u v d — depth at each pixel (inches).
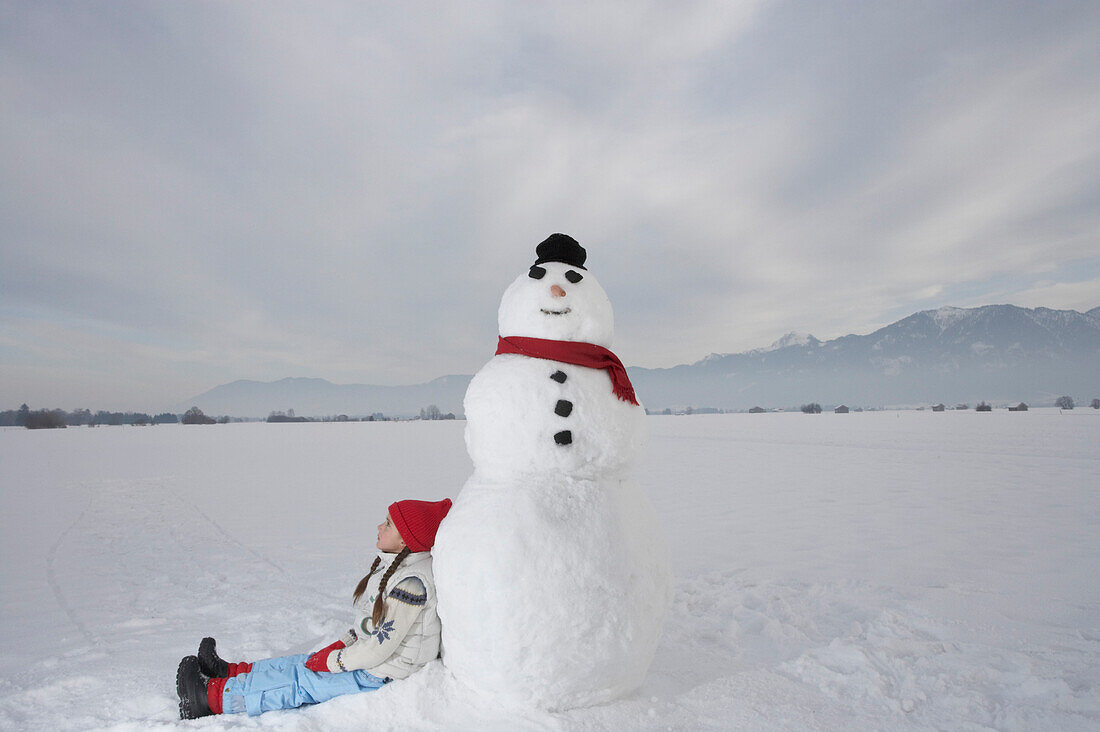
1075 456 671.1
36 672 147.4
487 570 105.2
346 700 112.8
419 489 537.0
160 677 139.3
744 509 383.9
